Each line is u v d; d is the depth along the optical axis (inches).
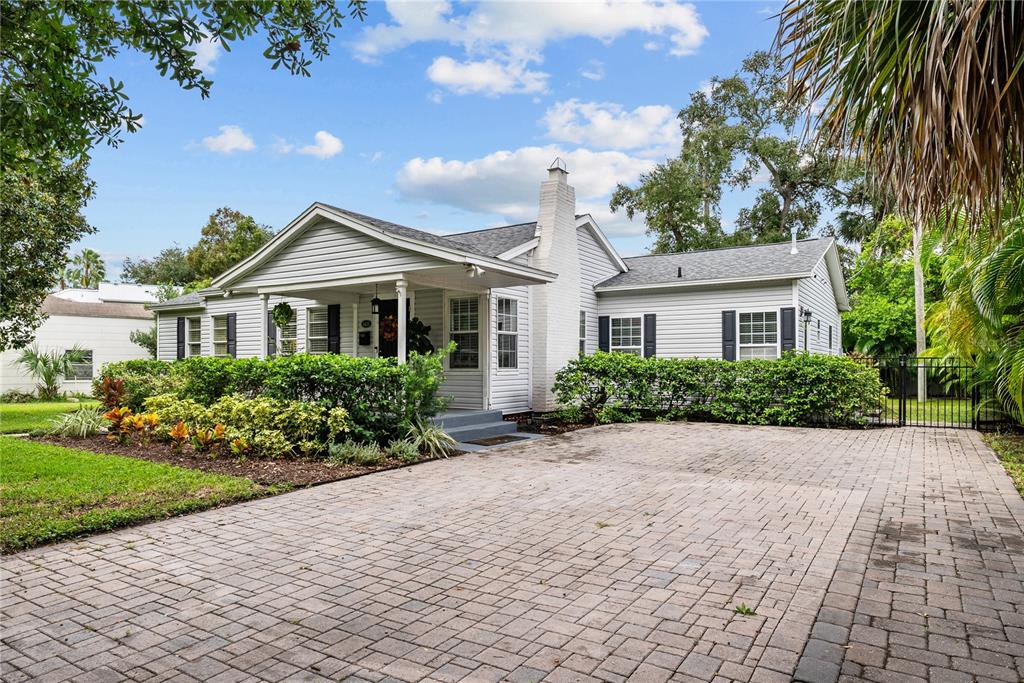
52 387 847.7
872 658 122.0
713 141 1203.2
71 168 454.3
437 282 451.2
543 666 120.3
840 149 125.0
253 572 174.7
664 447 398.0
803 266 575.5
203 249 1389.0
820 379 495.2
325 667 121.1
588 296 666.8
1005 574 168.7
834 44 119.0
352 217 438.6
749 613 144.1
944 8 98.4
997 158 110.8
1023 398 374.0
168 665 122.5
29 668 121.3
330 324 600.7
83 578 170.4
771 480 295.1
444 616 144.3
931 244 417.1
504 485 285.7
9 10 191.3
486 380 498.3
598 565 178.2
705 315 621.6
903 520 224.1
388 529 216.2
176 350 818.8
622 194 1268.5
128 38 210.5
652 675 116.3
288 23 220.1
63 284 1817.2
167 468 308.3
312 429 355.3
